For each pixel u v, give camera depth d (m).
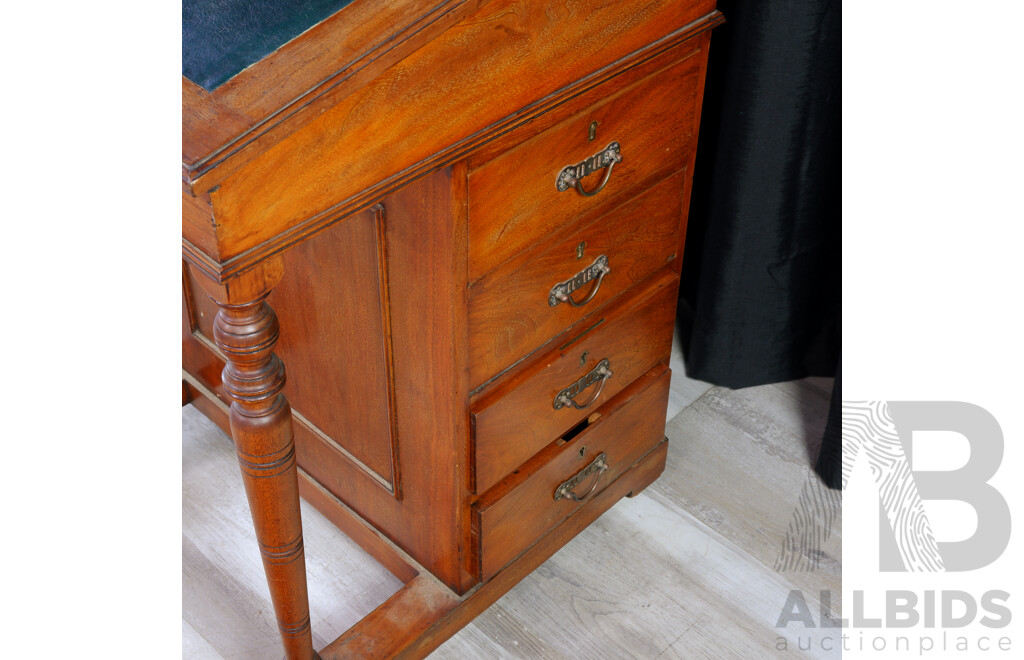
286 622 1.21
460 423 1.22
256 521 1.09
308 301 1.29
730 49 1.51
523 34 0.98
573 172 1.15
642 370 1.49
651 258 1.39
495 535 1.37
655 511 1.63
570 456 1.43
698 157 1.75
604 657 1.42
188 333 1.63
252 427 1.00
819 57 1.48
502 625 1.46
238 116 0.82
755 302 1.73
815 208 1.64
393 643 1.36
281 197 0.86
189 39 0.91
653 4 1.12
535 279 1.20
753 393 1.85
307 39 0.89
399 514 1.42
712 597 1.50
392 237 1.11
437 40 0.91
